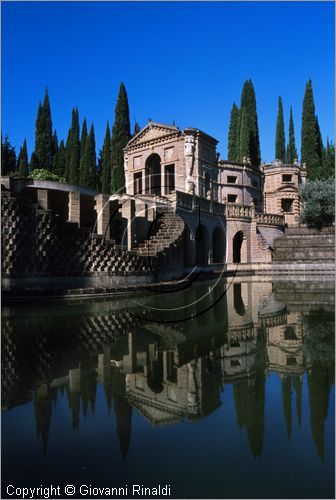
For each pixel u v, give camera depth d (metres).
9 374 6.25
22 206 13.96
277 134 59.44
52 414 4.83
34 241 14.23
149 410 4.91
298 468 3.60
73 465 3.71
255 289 19.14
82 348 7.82
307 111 49.28
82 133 60.59
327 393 5.38
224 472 3.54
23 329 9.41
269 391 5.48
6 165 60.00
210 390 5.57
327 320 10.82
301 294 17.09
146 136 39.97
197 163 36.22
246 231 33.41
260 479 3.41
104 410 4.94
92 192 19.48
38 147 59.41
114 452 3.93
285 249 32.53
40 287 14.31
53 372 6.36
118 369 6.53
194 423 4.55
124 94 47.94
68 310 12.12
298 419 4.60
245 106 49.94
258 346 8.02
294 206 45.94
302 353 7.47
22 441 4.19
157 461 3.72
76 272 15.38
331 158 47.41
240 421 4.57
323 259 30.08
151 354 7.43
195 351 7.66
